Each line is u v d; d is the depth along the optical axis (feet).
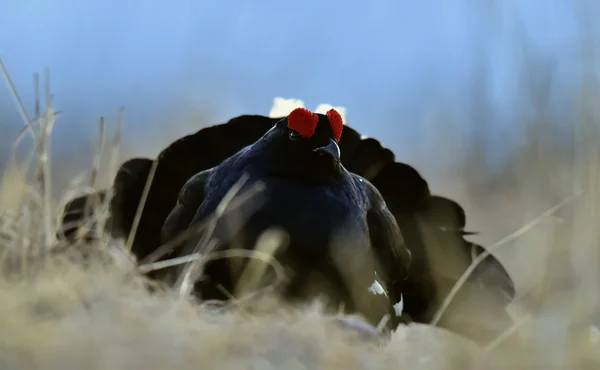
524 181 64.39
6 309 45.68
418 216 73.10
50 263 55.83
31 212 60.75
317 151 61.93
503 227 85.97
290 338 48.19
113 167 67.31
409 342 61.31
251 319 52.85
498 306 69.51
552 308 57.62
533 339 51.24
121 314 47.42
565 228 59.21
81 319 46.68
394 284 69.62
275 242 61.05
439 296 71.46
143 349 43.73
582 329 50.67
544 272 59.26
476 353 53.67
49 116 64.28
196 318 51.08
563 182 62.44
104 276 53.62
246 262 60.64
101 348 42.96
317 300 61.62
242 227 61.52
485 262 71.56
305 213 61.52
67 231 64.54
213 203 63.41
